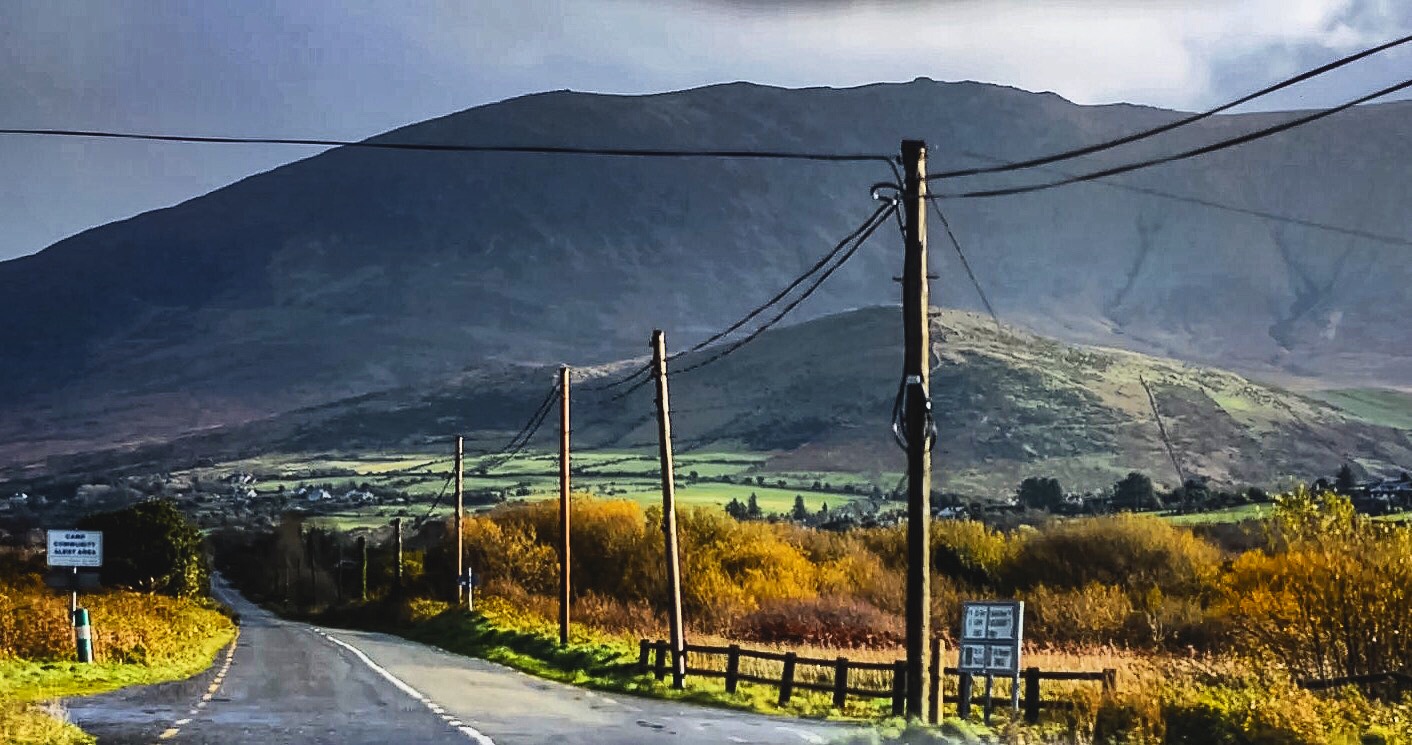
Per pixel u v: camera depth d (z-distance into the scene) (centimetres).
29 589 8156
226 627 10538
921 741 3169
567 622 7150
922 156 3431
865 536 11606
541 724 3666
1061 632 7738
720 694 4644
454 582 11988
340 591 18762
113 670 5184
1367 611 4084
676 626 5116
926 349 3456
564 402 7262
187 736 3203
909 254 3441
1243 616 4556
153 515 11794
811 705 4228
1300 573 4175
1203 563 8869
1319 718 3134
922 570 3438
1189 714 3241
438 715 3875
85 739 3023
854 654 6038
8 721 2877
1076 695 3509
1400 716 3238
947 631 8088
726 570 10425
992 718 3653
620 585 11106
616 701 4538
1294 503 4428
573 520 11719
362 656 7144
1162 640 6919
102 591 9119
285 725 3500
